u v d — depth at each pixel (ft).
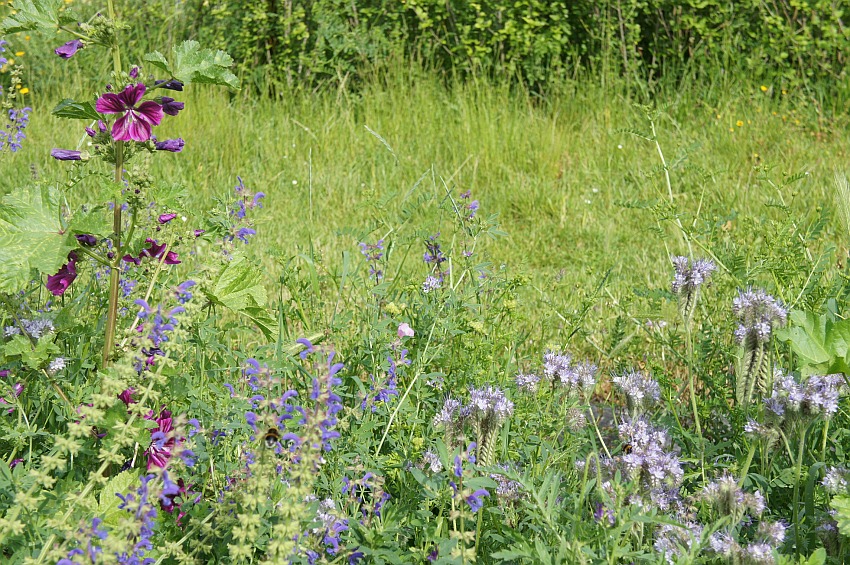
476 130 26.08
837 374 9.41
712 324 12.77
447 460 7.13
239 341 12.20
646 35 32.81
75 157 8.34
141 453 8.50
